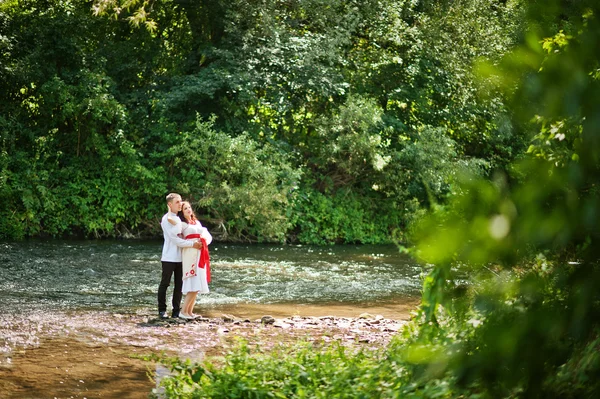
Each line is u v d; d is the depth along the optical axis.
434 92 30.80
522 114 1.26
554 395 1.31
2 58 24.69
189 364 6.02
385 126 28.47
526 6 1.27
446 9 30.94
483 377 1.37
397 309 13.13
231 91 26.36
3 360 8.30
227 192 24.86
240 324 11.07
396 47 30.34
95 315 11.56
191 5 27.77
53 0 26.39
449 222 1.26
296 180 26.59
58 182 24.81
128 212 25.39
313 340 9.55
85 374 7.71
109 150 25.03
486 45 28.67
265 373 5.72
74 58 25.44
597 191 1.19
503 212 1.22
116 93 26.16
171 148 24.95
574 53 1.21
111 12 27.48
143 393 6.98
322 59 27.86
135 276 16.30
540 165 1.26
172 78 26.53
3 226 23.48
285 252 23.09
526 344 1.28
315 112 28.44
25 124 24.91
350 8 28.25
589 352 1.85
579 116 1.21
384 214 28.81
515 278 1.34
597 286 1.22
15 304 12.29
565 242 1.19
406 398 3.66
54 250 20.53
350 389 5.10
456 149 28.70
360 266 19.83
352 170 27.70
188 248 11.45
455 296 1.58
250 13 26.94
